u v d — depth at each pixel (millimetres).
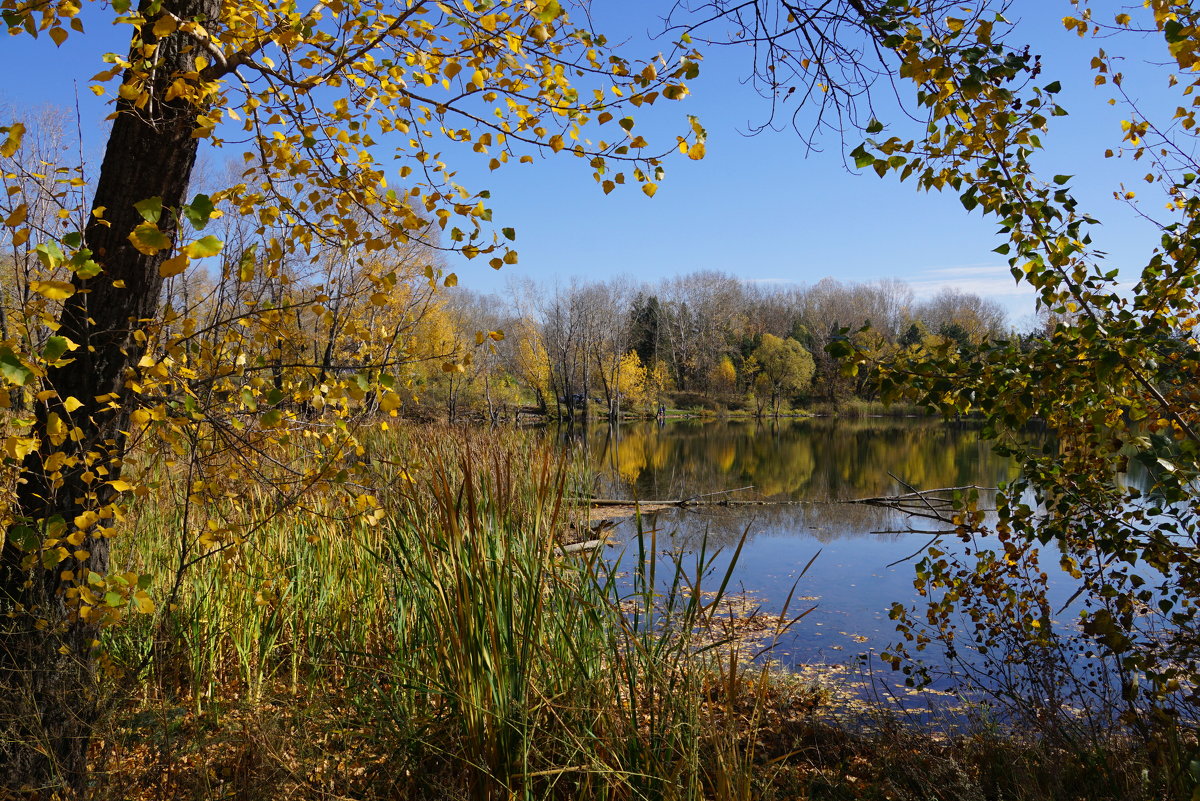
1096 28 2893
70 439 2562
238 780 2691
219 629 3725
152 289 2719
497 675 2564
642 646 2604
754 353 51094
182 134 2637
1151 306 2779
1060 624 5348
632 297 58156
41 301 2396
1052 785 2783
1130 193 3062
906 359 2752
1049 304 2732
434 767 2748
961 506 3512
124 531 4074
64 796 2428
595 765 2369
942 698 4371
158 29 2135
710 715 2469
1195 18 2496
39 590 2518
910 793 3039
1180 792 2432
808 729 3701
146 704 3154
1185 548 2873
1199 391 2654
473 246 2951
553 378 41625
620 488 14289
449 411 17172
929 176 2822
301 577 4055
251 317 3096
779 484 15133
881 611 6371
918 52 2607
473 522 2678
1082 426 3051
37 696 2457
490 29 2682
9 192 2166
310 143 2791
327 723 3082
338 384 2795
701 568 2514
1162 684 2918
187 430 2881
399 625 3496
